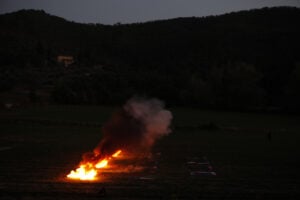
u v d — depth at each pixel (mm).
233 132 75875
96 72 151875
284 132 78125
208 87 127562
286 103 125812
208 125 79500
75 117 89188
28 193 28547
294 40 197375
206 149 54656
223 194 29938
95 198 27781
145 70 159250
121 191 29812
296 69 128750
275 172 39219
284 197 29562
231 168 41094
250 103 125625
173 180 34562
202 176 36656
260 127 86562
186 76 142625
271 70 155375
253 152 52469
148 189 30781
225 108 124875
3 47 197500
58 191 29234
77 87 122875
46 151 49375
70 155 46656
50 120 81562
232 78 127375
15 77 142125
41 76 148250
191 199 28469
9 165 39844
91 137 63281
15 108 101750
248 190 31422
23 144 55125
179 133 72062
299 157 48688
